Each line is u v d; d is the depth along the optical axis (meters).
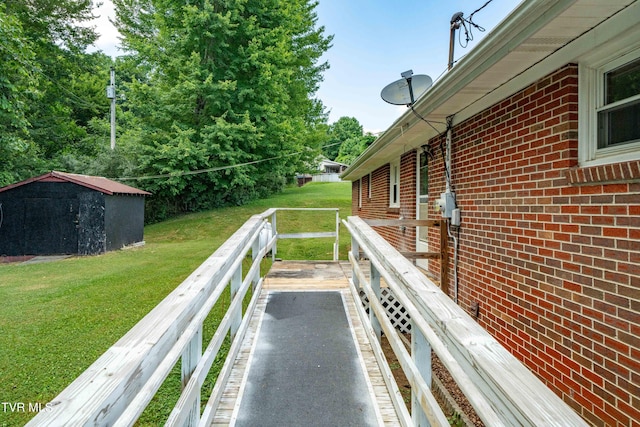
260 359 2.80
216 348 2.08
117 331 4.17
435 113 4.30
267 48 16.67
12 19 8.70
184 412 1.51
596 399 2.29
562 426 0.74
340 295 4.28
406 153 6.64
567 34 2.31
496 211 3.54
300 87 20.72
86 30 16.97
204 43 16.45
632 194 2.07
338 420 2.09
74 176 10.36
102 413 0.88
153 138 16.67
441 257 4.58
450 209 4.42
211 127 16.11
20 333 4.12
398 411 2.06
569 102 2.57
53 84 16.86
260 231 4.18
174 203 18.94
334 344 3.05
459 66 2.96
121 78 23.95
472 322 1.21
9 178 11.02
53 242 9.83
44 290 5.96
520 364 0.95
